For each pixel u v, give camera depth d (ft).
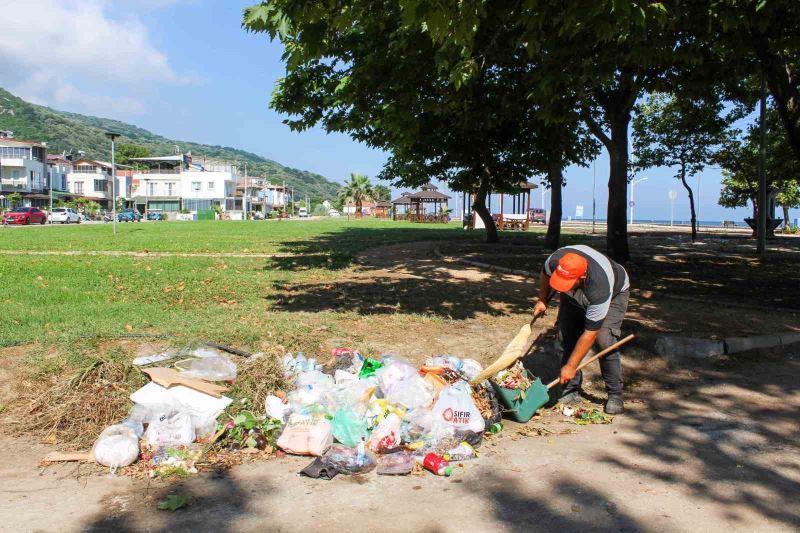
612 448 15.10
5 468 13.30
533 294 34.55
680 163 87.45
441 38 18.93
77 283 34.06
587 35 27.40
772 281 41.45
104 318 23.79
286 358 18.85
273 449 14.56
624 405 18.75
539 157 61.00
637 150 87.25
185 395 15.72
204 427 14.97
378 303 30.09
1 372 17.48
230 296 31.60
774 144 80.33
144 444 14.25
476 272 44.83
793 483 13.01
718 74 39.63
